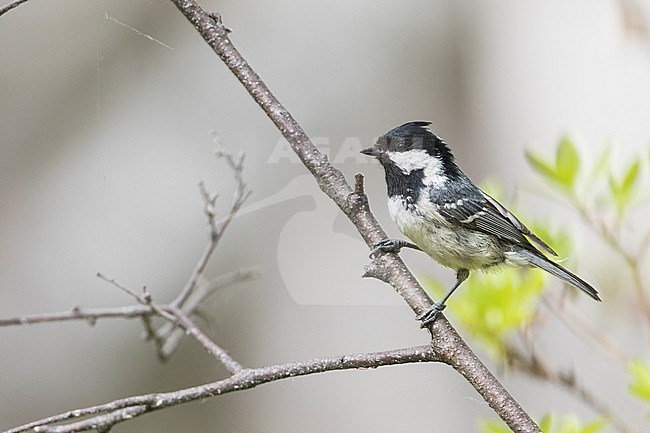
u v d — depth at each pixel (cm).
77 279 1139
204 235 1138
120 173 1159
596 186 653
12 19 1202
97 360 1149
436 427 1104
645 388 573
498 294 647
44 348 1141
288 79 1185
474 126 1212
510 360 662
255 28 1202
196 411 1162
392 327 1112
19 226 1159
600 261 744
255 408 1156
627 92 1127
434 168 693
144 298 650
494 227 678
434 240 693
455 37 1218
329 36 1202
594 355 956
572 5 1180
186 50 1190
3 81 1194
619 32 1054
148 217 1146
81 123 1188
